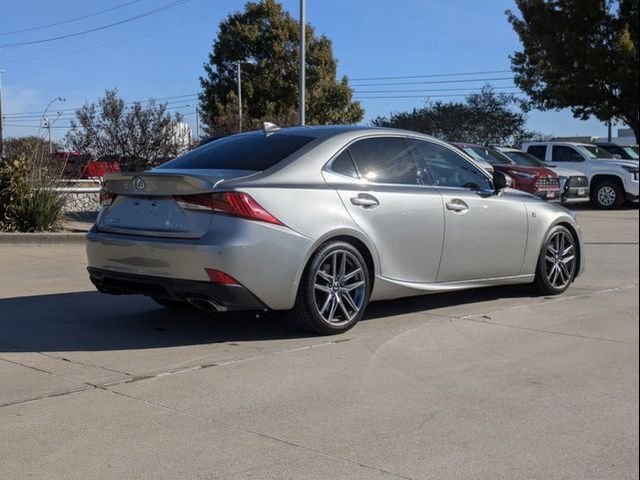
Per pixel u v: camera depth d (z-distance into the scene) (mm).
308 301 5551
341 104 39188
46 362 5059
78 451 3617
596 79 26938
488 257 6875
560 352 5527
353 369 4984
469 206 6664
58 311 6699
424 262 6336
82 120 15391
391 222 6043
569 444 3822
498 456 3656
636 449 3770
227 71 39094
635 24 26391
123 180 5668
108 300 7207
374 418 4113
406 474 3436
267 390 4527
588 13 26453
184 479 3344
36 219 11906
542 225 7387
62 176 13234
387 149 6324
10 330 5965
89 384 4590
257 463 3518
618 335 6035
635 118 27234
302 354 5309
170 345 5527
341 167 5922
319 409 4230
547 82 28906
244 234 5184
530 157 18047
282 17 38938
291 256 5379
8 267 9219
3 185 11844
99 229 5883
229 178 5375
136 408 4191
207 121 27297
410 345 5625
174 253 5254
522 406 4359
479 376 4910
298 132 6215
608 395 4578
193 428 3920
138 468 3445
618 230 14914
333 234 5633
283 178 5539
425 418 4137
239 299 5246
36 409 4148
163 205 5465
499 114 50531
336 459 3578
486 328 6223
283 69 38312
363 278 5914
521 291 7891
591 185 21000
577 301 7406
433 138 6789
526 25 28953
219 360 5133
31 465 3461
